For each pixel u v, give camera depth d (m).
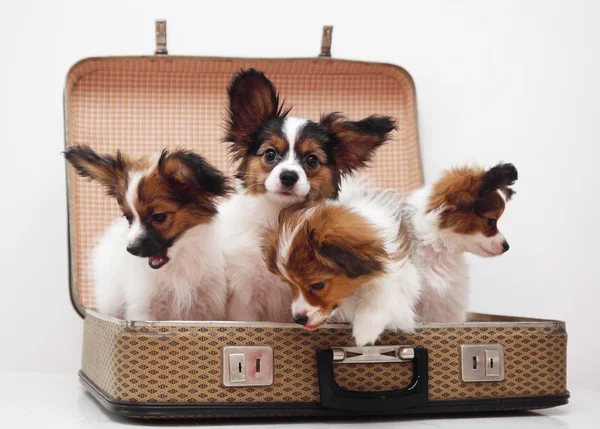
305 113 2.81
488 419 1.79
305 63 2.75
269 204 1.93
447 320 2.08
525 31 3.02
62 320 2.92
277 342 1.66
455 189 2.00
